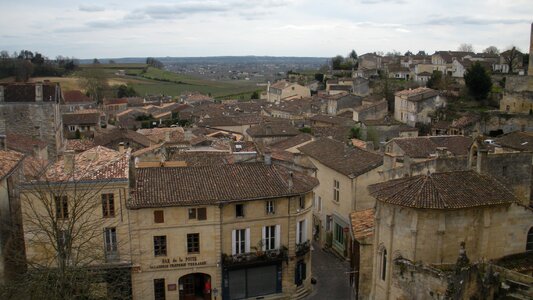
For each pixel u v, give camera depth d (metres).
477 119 98.06
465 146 61.03
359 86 153.88
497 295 30.12
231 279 46.19
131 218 42.47
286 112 141.38
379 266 34.78
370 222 40.91
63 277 29.70
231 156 57.56
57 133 80.62
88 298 34.56
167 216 43.38
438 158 43.16
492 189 33.16
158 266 43.94
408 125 111.56
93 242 40.31
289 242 47.28
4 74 187.88
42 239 39.69
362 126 105.81
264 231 46.38
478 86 117.25
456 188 32.66
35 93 77.38
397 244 32.88
